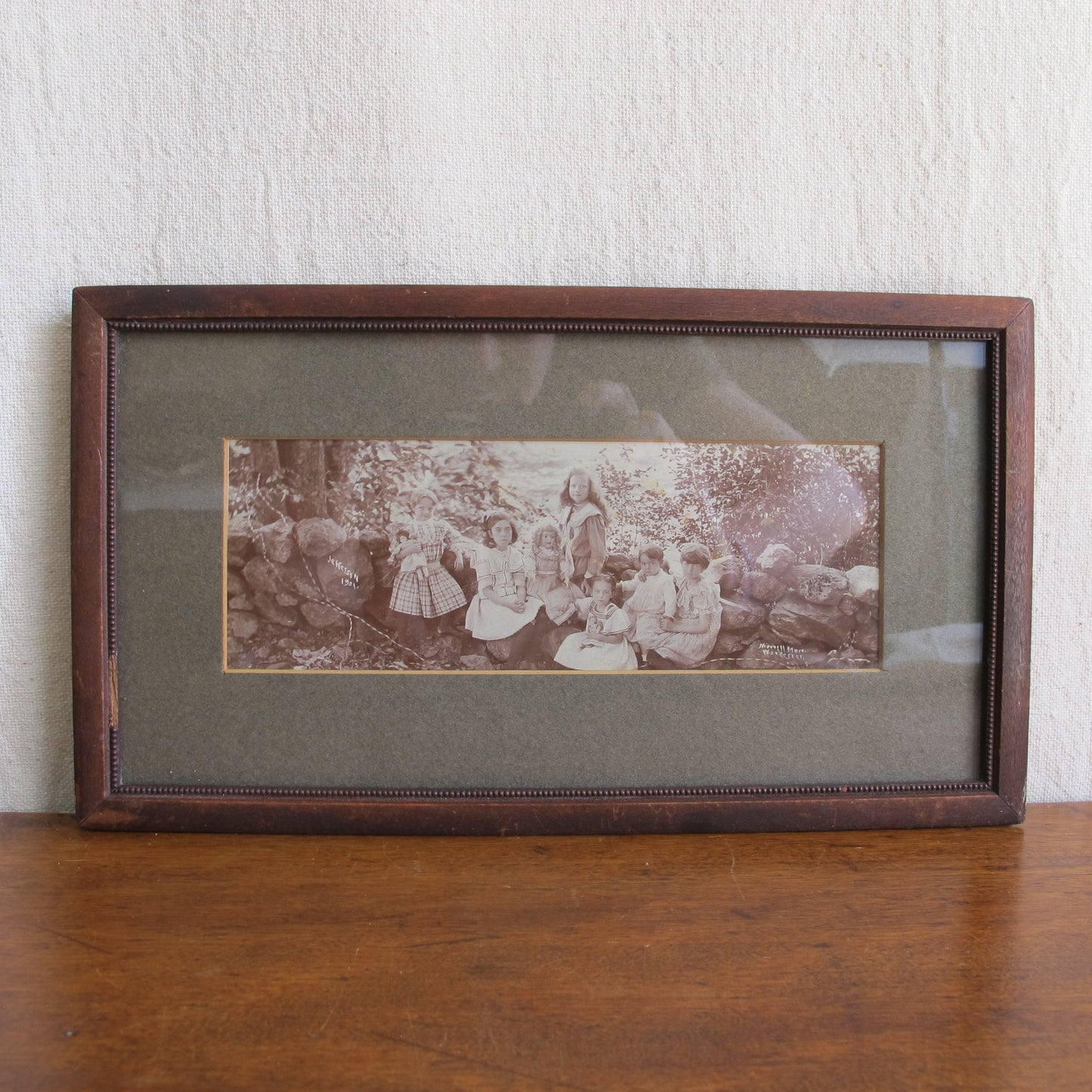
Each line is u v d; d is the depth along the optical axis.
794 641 0.47
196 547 0.46
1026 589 0.47
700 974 0.39
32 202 0.47
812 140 0.48
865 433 0.47
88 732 0.46
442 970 0.39
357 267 0.48
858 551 0.47
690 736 0.47
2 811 0.48
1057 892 0.43
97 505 0.46
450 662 0.47
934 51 0.48
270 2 0.47
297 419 0.46
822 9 0.48
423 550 0.47
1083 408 0.49
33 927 0.41
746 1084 0.36
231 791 0.46
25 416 0.48
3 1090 0.35
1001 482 0.47
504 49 0.47
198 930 0.41
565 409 0.46
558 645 0.47
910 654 0.47
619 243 0.48
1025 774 0.47
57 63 0.47
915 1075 0.36
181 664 0.46
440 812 0.46
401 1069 0.36
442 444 0.46
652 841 0.46
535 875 0.44
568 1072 0.36
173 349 0.46
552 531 0.47
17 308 0.48
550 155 0.48
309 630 0.47
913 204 0.48
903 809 0.47
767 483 0.47
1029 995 0.39
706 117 0.48
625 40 0.48
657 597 0.47
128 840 0.46
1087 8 0.48
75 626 0.46
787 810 0.47
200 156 0.47
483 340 0.46
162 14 0.47
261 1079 0.36
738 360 0.47
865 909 0.42
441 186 0.48
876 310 0.46
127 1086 0.36
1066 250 0.48
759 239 0.48
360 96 0.47
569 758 0.47
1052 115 0.48
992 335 0.47
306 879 0.43
